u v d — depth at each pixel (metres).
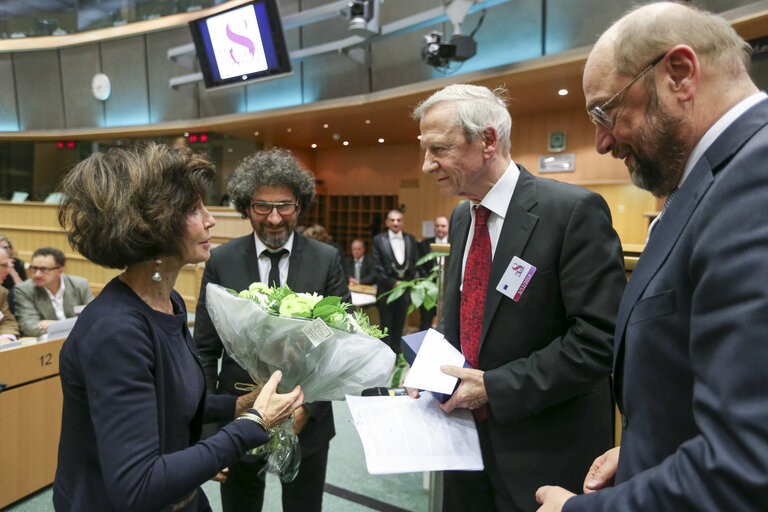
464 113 1.04
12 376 2.18
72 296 3.28
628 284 0.67
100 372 0.70
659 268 0.61
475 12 5.46
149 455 0.69
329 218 10.18
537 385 1.00
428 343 1.19
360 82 6.68
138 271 0.82
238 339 1.00
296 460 1.12
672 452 0.58
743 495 0.41
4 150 9.78
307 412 1.21
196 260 0.85
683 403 0.57
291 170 1.34
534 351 1.08
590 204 1.05
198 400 0.87
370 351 1.02
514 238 1.09
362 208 9.69
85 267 7.59
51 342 2.34
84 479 0.74
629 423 0.64
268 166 1.34
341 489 2.27
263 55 5.92
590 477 0.80
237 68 6.16
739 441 0.42
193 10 7.96
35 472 2.28
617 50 0.63
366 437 1.00
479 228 1.18
